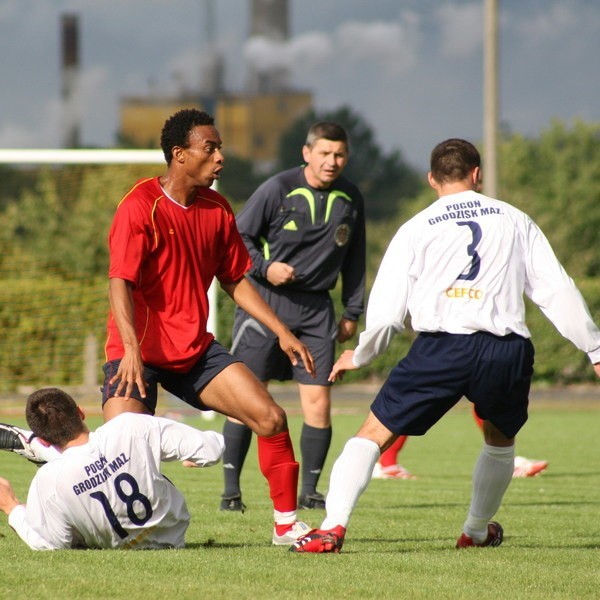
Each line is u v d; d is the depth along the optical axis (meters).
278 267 24.58
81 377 63.50
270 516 23.05
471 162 17.61
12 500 16.70
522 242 17.08
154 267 17.67
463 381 16.70
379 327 16.86
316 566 15.34
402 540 19.67
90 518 16.02
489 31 71.00
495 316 16.69
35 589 13.22
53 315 63.50
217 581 14.01
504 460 18.06
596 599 13.44
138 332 17.70
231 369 17.83
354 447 17.09
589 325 16.81
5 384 62.75
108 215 73.56
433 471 35.19
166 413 56.12
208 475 32.62
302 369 25.83
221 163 17.88
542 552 17.44
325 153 25.03
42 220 74.88
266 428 17.64
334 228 25.42
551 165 163.50
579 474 34.47
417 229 17.02
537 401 67.62
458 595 13.48
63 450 16.61
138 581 13.80
